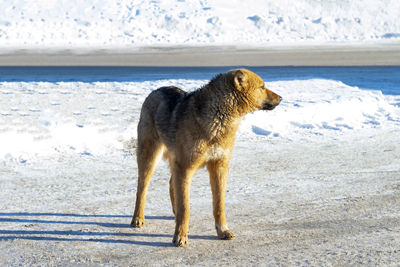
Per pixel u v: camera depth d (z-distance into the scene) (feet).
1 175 36.32
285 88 81.46
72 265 21.33
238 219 27.76
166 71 114.52
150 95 27.68
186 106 24.08
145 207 30.40
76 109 62.03
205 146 23.45
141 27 265.13
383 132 53.57
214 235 25.32
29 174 36.78
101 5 287.69
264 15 290.97
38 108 61.98
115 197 31.96
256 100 24.23
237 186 34.60
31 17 267.80
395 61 143.64
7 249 23.17
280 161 41.93
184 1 299.58
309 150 45.98
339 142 49.21
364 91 77.97
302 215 28.30
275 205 30.32
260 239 24.48
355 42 252.83
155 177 37.40
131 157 42.63
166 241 24.52
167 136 24.72
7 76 102.22
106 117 56.75
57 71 115.75
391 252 22.21
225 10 291.79
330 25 283.79
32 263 21.54
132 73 109.60
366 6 305.12
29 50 202.59
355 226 26.08
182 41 250.98
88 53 187.62
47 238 24.70
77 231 25.79
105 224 27.02
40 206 29.86
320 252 22.43
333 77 100.83
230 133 23.94
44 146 43.78
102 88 82.02
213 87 23.56
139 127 27.58
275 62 144.05
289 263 21.21
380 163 40.91
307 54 178.70
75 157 41.93
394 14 297.94
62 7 282.97
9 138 44.06
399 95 76.54
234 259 21.86
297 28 280.51
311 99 69.21
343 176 37.04
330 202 30.73
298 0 310.04
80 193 32.63
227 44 238.48
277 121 56.95
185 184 23.93
